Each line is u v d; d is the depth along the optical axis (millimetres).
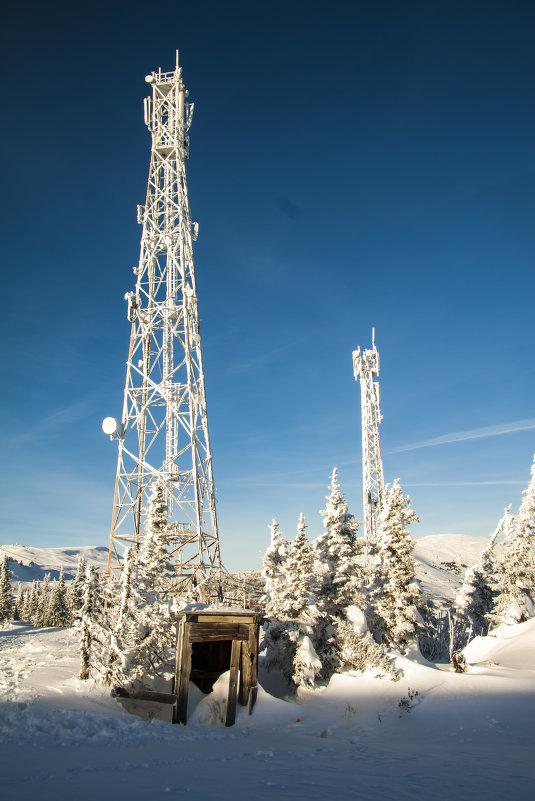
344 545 31375
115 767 12242
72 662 29188
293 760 13578
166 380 42469
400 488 32938
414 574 31750
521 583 43750
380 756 14266
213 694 23266
